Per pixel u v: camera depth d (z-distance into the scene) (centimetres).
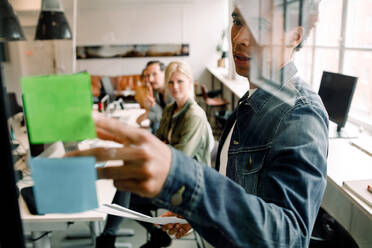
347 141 215
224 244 35
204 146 116
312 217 43
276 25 36
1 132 25
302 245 40
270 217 36
